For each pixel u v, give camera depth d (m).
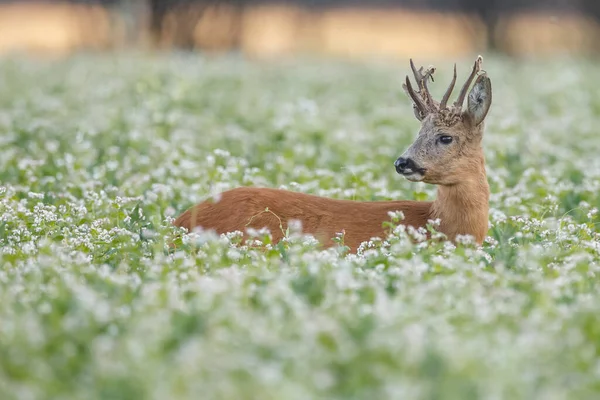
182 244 12.29
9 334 8.58
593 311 9.29
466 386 7.71
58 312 9.38
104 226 13.28
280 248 11.77
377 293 9.77
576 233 13.26
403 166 13.09
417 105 13.57
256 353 8.27
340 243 12.15
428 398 7.69
